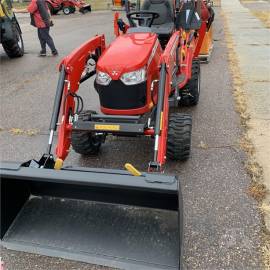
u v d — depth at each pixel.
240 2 24.98
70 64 4.02
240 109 5.85
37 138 5.23
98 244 3.06
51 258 3.09
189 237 3.22
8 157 4.73
